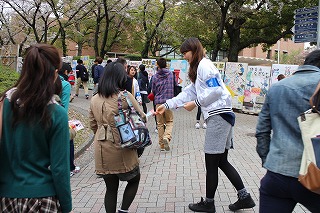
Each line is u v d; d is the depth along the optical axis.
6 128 2.03
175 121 11.57
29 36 23.25
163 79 7.15
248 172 5.73
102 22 25.48
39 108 1.99
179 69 16.05
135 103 3.47
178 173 5.67
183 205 4.31
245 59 24.16
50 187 2.06
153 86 7.26
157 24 23.02
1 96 2.10
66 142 2.08
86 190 4.92
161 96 7.14
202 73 3.70
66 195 2.09
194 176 5.51
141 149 3.63
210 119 3.74
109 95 3.38
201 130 9.90
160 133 7.24
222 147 3.76
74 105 13.67
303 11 8.00
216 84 3.66
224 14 17.64
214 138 3.75
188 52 3.81
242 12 17.48
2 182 2.05
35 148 2.04
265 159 2.53
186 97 4.11
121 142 3.30
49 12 20.39
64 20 24.92
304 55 2.63
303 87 2.34
